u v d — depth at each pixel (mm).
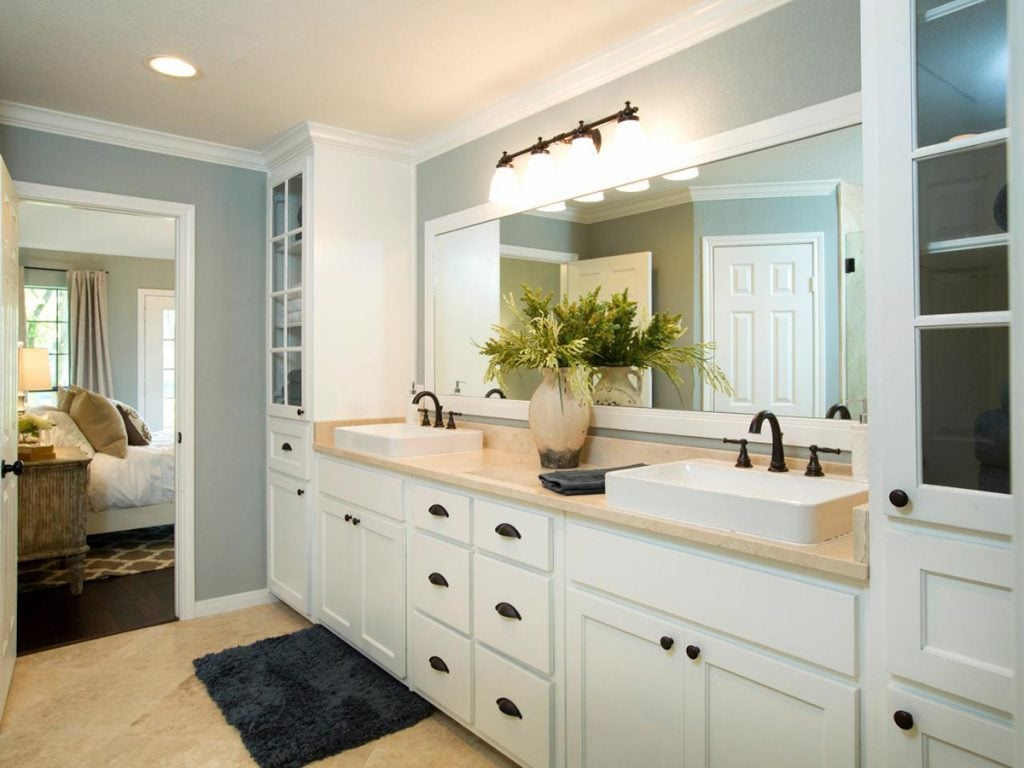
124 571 3854
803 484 1616
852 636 1191
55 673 2594
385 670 2561
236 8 1967
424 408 3102
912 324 1119
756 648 1339
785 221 1787
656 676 1530
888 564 1144
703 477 1857
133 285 6594
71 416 4312
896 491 1130
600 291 2285
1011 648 1015
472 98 2611
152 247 6199
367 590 2600
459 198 2936
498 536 1959
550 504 1750
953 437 1097
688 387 2029
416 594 2324
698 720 1441
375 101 2643
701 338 1986
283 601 3260
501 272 2693
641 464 2141
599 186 2277
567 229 2402
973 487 1077
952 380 1101
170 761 2025
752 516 1348
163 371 6758
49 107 2705
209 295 3205
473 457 2568
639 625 1562
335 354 3014
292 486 3127
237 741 2133
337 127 2924
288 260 3178
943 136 1104
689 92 2002
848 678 1201
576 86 2354
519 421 2670
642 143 2053
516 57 2260
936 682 1088
